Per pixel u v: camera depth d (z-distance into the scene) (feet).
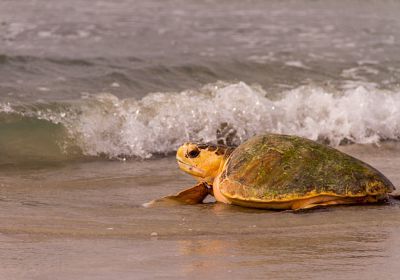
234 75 156.04
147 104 124.77
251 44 185.98
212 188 84.48
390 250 63.87
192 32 198.80
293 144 80.94
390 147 121.90
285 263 59.82
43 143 111.96
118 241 66.69
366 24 217.56
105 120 118.93
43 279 55.83
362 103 133.39
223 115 125.49
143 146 116.37
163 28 201.98
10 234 68.54
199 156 83.76
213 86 137.59
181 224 73.10
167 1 247.91
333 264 59.67
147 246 65.00
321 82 152.66
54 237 67.87
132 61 161.38
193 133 121.70
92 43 178.81
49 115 117.50
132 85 143.54
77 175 100.27
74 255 62.03
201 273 57.16
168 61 161.99
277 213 76.95
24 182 94.84
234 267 58.70
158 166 107.65
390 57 176.86
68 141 113.39
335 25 215.31
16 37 179.52
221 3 247.91
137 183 96.02
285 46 184.65
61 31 189.67
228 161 82.33
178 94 130.21
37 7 221.05
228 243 66.08
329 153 80.07
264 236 68.39
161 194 89.71
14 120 115.44
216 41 188.34
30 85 136.87
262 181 78.18
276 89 146.00
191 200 84.02
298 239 67.31
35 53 162.50
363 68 165.78
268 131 125.90
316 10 240.53
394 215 75.46
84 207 81.10
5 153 107.86
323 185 76.84
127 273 57.16
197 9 235.40
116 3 239.09
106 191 90.84
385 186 78.28
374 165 105.09
